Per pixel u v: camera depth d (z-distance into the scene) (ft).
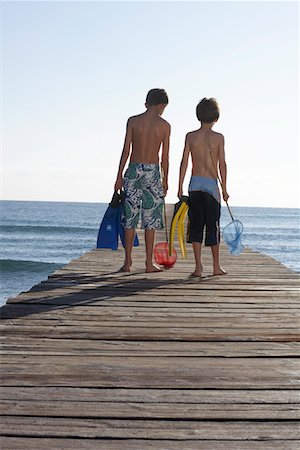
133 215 26.12
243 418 9.95
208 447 8.82
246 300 20.84
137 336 15.23
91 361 13.03
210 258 34.35
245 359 13.50
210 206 25.80
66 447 8.71
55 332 15.58
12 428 9.37
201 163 25.66
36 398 10.68
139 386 11.43
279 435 9.29
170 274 26.71
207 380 11.86
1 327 16.05
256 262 32.45
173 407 10.39
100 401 10.60
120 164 25.58
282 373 12.40
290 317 18.17
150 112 25.30
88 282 23.85
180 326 16.61
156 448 8.75
